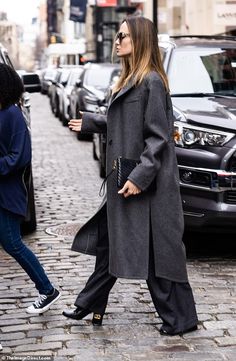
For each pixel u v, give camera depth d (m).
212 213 6.89
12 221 5.34
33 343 5.05
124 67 5.03
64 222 9.26
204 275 6.77
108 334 5.20
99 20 54.69
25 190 5.38
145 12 34.56
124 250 4.96
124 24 4.95
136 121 4.89
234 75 8.49
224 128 6.92
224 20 20.64
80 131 5.33
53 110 31.81
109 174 5.00
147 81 4.85
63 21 90.06
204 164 6.91
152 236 4.98
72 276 6.76
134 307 5.79
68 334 5.21
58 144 18.83
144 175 4.78
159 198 4.93
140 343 5.02
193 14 28.30
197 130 6.98
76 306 5.41
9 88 5.16
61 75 32.12
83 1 50.88
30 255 5.52
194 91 8.27
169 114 4.96
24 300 6.05
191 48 8.82
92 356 4.80
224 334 5.20
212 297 6.09
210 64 8.59
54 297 5.66
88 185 12.12
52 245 8.01
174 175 4.95
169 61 8.64
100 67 20.61
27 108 8.98
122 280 6.55
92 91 18.95
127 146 4.90
